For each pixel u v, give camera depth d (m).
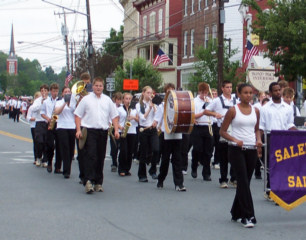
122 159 12.86
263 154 9.90
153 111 12.05
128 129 12.88
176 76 52.09
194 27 45.66
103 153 10.38
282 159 8.03
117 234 7.11
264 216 8.35
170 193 10.34
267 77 20.33
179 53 52.00
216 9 41.00
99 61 65.19
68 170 12.27
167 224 7.71
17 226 7.50
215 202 9.42
